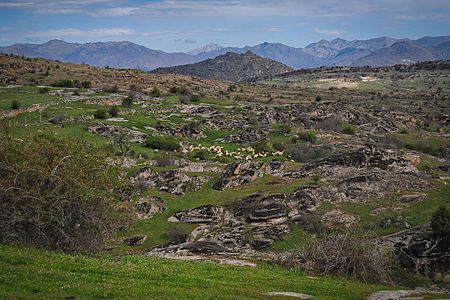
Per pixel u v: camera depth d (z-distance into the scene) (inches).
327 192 2965.1
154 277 1008.2
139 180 3097.9
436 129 6663.4
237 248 2546.8
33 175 1206.3
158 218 2787.9
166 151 4030.5
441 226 2050.9
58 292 751.1
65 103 5039.4
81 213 1272.1
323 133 5349.4
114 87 6363.2
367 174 3154.5
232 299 884.6
